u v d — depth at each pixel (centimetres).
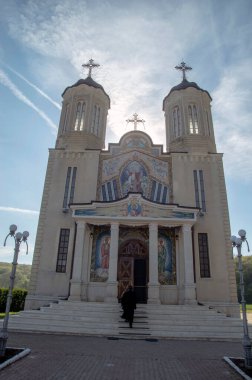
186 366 855
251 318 2761
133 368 816
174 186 2358
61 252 2158
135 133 2583
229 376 765
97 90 2864
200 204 2309
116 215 2022
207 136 2614
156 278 1880
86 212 2047
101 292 2000
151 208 2041
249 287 6806
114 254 1934
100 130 2781
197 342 1304
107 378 720
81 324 1485
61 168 2455
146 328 1463
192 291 1845
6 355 888
